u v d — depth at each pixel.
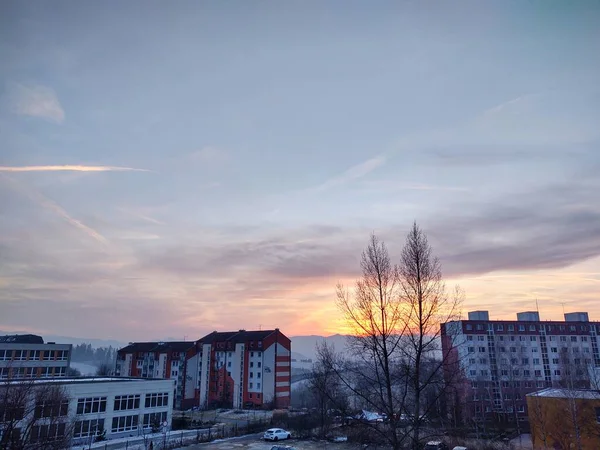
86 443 58.12
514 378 85.81
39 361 98.81
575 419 44.66
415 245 20.83
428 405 21.73
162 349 128.25
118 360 137.25
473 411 71.12
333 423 61.12
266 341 108.81
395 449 19.64
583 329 96.25
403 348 20.02
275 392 105.81
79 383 59.75
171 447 56.94
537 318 98.25
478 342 90.75
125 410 66.19
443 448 46.31
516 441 61.19
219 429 71.88
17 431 41.25
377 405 21.47
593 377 65.94
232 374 111.69
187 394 118.62
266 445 58.19
